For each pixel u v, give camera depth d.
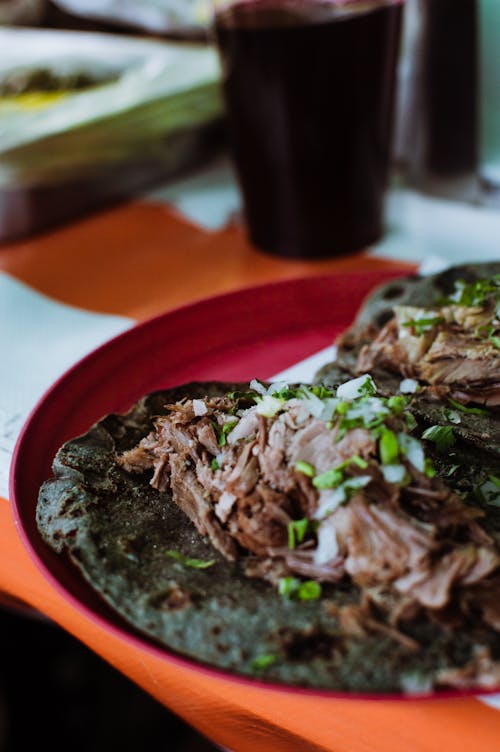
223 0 0.46
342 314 0.44
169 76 0.58
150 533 0.33
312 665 0.29
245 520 0.32
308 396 0.33
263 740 0.31
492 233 0.52
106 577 0.31
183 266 0.52
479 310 0.39
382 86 0.47
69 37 0.65
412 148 0.58
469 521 0.31
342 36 0.45
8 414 0.41
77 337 0.46
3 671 0.51
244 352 0.43
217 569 0.32
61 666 0.52
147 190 0.60
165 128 0.58
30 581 0.34
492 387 0.38
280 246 0.51
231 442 0.34
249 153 0.49
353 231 0.51
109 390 0.40
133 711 0.51
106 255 0.53
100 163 0.56
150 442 0.35
